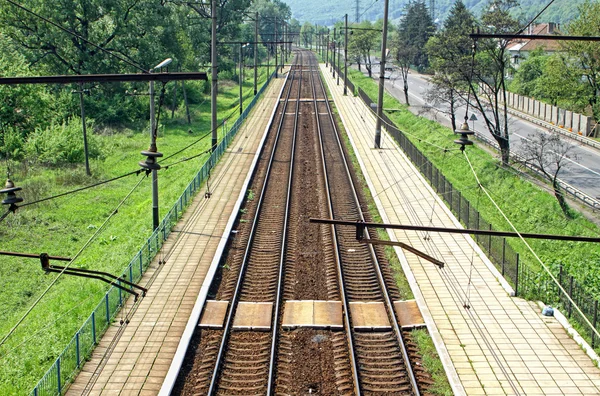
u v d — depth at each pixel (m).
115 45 57.03
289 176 35.94
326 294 20.67
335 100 69.38
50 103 48.44
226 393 15.02
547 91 53.31
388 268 22.70
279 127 51.25
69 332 18.38
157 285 21.11
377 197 31.81
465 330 17.95
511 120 57.69
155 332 17.98
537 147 35.94
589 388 15.09
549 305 19.56
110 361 16.45
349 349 16.92
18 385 16.00
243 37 117.44
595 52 41.44
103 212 32.41
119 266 23.17
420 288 20.81
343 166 38.84
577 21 41.72
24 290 23.14
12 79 13.11
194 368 16.22
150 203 32.47
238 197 31.61
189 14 83.81
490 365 16.06
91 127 46.03
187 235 25.98
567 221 28.81
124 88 60.34
